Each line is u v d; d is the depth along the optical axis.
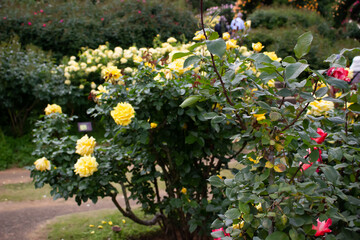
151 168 2.69
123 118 1.98
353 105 1.23
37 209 3.80
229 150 2.46
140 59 2.54
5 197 4.13
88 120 6.57
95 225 3.38
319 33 9.13
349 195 1.47
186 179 2.48
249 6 13.63
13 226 3.36
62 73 6.37
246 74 1.39
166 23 9.17
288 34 7.42
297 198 1.10
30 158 5.53
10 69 5.82
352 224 1.35
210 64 1.96
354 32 9.98
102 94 2.34
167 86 2.13
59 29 8.00
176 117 2.18
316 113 1.48
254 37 7.54
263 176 1.16
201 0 1.17
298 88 1.17
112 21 8.79
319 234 1.13
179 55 1.20
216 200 2.35
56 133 3.12
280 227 1.07
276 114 1.12
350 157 1.32
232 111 1.39
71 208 3.86
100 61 6.46
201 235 2.57
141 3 9.27
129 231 3.26
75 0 9.77
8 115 6.34
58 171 2.64
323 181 1.27
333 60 1.15
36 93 5.95
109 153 2.73
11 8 8.57
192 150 2.36
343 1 11.00
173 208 2.54
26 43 8.12
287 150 1.21
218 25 8.32
